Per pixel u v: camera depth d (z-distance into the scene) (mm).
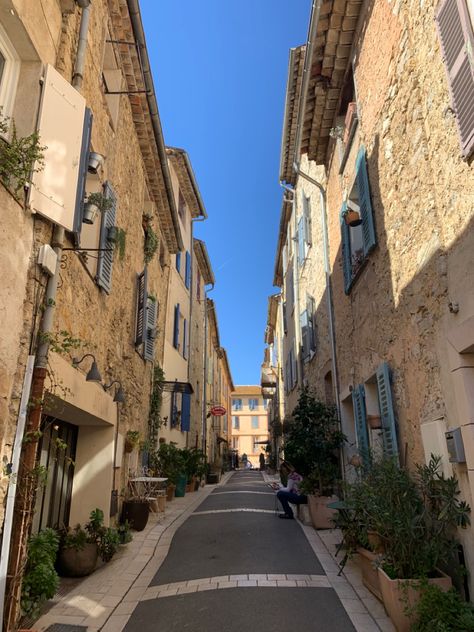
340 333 8969
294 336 16438
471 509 3865
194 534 8289
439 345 4434
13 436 4039
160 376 12484
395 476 4605
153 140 9945
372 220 6508
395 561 4195
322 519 8250
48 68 4625
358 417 7324
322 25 7223
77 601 4957
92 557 5848
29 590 4152
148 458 11469
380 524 4320
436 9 4227
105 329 7160
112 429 7605
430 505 4426
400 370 5562
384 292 6141
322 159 10172
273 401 32188
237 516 9898
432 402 4637
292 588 5148
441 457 4348
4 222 3834
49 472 6402
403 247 5398
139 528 8461
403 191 5387
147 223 10617
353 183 7676
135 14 7348
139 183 10039
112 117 7621
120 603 4953
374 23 6348
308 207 13344
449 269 4215
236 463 49125
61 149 4754
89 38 5961
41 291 4480
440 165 4375
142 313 9609
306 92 8367
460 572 3953
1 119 4137
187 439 18641
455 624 3443
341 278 8797
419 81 4859
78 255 5637
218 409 25516
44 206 4430
